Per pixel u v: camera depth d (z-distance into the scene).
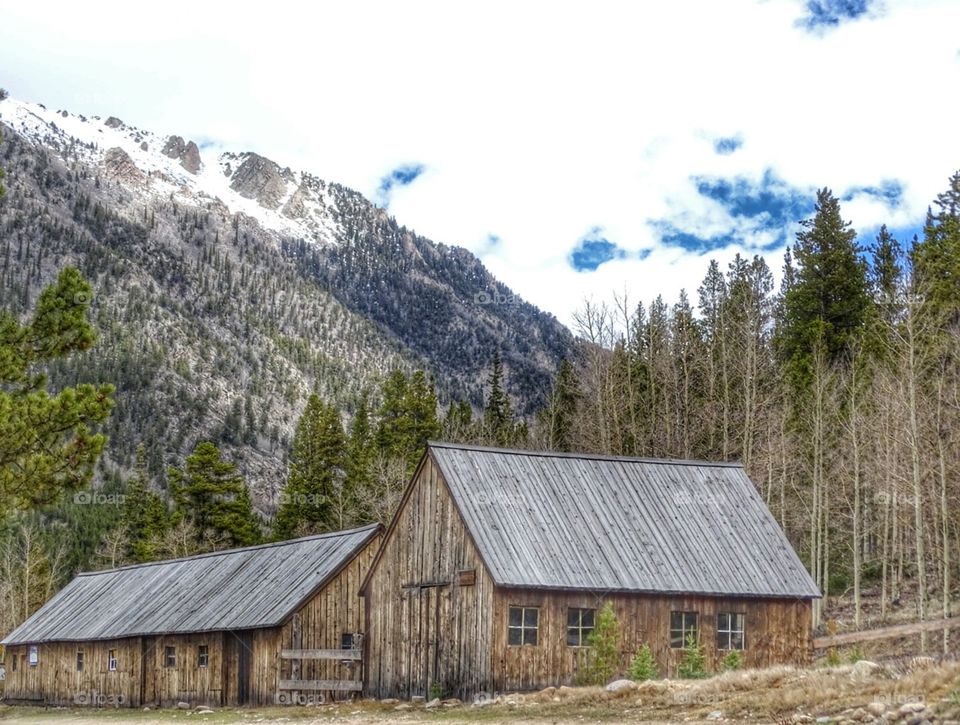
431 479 43.19
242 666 48.88
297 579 49.50
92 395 31.38
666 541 42.00
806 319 91.25
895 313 74.06
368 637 46.25
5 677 66.25
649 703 29.98
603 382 82.56
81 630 59.56
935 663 26.08
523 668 38.50
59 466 30.84
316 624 47.44
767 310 93.69
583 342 91.12
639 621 40.03
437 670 41.41
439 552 42.16
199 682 51.25
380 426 102.75
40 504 31.12
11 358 31.41
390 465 90.56
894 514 59.72
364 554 48.94
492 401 115.88
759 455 68.50
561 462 44.00
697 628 40.81
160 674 53.78
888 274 95.88
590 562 40.00
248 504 99.31
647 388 84.38
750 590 41.22
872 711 22.14
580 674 38.16
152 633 53.31
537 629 38.94
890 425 59.81
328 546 51.34
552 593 39.25
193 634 51.84
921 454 54.53
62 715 51.62
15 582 100.62
